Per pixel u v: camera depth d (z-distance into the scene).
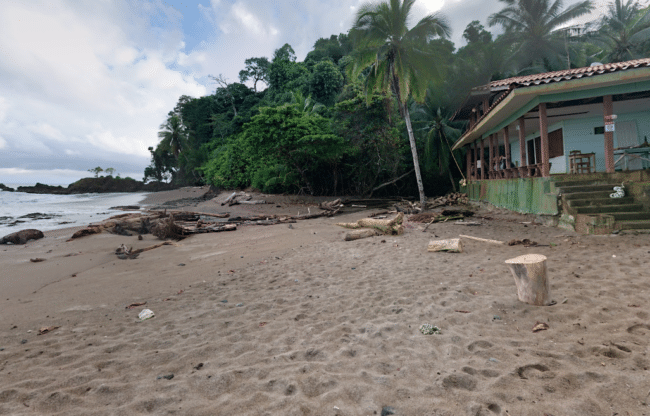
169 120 64.62
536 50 28.67
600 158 13.01
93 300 5.75
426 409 2.36
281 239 11.47
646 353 2.83
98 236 13.63
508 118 14.07
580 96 10.22
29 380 3.05
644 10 29.08
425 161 31.11
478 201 19.17
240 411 2.46
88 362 3.40
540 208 10.91
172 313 4.84
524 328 3.58
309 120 28.72
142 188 69.75
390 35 18.42
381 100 28.34
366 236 10.78
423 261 7.07
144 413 2.49
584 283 4.78
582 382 2.53
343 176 33.59
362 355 3.23
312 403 2.49
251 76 66.19
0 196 51.72
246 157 34.78
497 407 2.32
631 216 8.41
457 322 3.85
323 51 53.31
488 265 6.32
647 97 11.02
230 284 6.32
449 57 26.53
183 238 13.13
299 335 3.80
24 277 7.75
